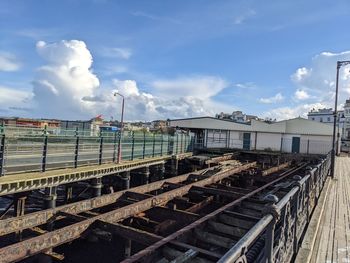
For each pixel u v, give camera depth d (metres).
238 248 2.21
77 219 7.91
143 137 22.02
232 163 24.53
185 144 31.11
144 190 12.11
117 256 10.18
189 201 11.59
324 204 8.98
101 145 16.80
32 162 13.77
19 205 12.78
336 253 5.55
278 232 4.53
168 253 5.86
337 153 40.19
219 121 42.75
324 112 80.25
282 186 12.70
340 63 17.86
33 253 6.19
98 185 15.91
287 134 41.88
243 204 9.92
